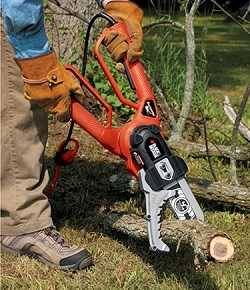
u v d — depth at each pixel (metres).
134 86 3.45
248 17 9.67
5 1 3.26
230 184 4.68
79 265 3.74
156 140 3.28
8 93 3.64
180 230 3.34
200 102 6.36
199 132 5.94
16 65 3.61
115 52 3.46
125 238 4.13
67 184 4.61
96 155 5.31
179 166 3.28
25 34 3.29
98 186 4.64
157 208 3.24
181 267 3.79
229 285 3.61
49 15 6.02
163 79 6.41
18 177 3.77
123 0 3.56
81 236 4.14
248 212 4.53
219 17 13.15
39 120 3.75
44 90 3.38
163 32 6.93
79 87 3.45
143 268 3.78
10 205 3.78
